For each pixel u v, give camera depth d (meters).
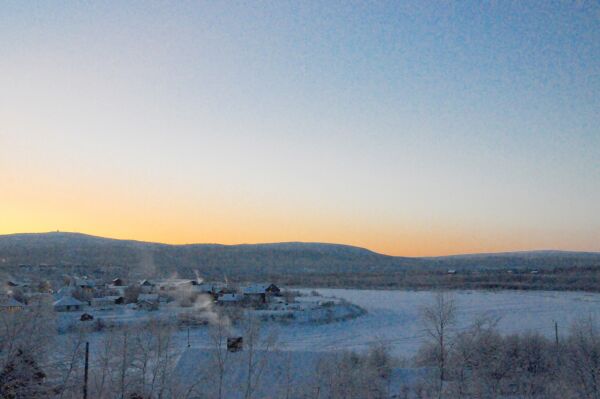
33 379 29.03
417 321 94.81
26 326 29.03
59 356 33.22
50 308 31.31
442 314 50.06
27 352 28.73
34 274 174.62
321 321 92.12
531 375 41.56
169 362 34.47
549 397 36.88
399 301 131.88
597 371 37.38
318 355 39.06
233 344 38.41
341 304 109.75
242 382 35.38
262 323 88.25
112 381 31.78
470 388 37.03
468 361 40.59
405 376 41.19
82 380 31.78
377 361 42.88
